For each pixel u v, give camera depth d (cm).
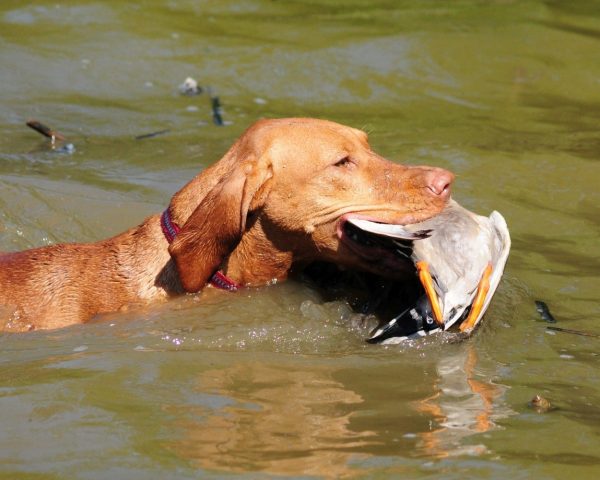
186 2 3150
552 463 1080
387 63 2742
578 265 1691
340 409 1212
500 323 1476
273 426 1159
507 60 2788
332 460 1082
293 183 1438
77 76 2609
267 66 2700
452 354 1375
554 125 2409
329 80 2641
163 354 1372
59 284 1530
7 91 2497
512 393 1259
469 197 1956
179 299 1505
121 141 2261
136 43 2811
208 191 1485
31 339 1453
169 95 2548
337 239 1452
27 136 2273
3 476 1063
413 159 2147
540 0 3244
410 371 1323
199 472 1059
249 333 1428
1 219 1833
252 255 1502
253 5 3167
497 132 2348
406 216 1409
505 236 1410
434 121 2419
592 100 2586
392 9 3158
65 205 1891
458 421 1185
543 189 2016
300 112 2459
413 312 1402
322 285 1571
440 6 3186
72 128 2325
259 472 1055
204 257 1438
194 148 2222
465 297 1344
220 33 2920
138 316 1482
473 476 1051
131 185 2005
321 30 2956
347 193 1434
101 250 1564
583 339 1430
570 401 1239
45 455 1105
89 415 1194
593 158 2183
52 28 2878
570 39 2922
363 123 2395
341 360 1359
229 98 2534
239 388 1267
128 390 1260
